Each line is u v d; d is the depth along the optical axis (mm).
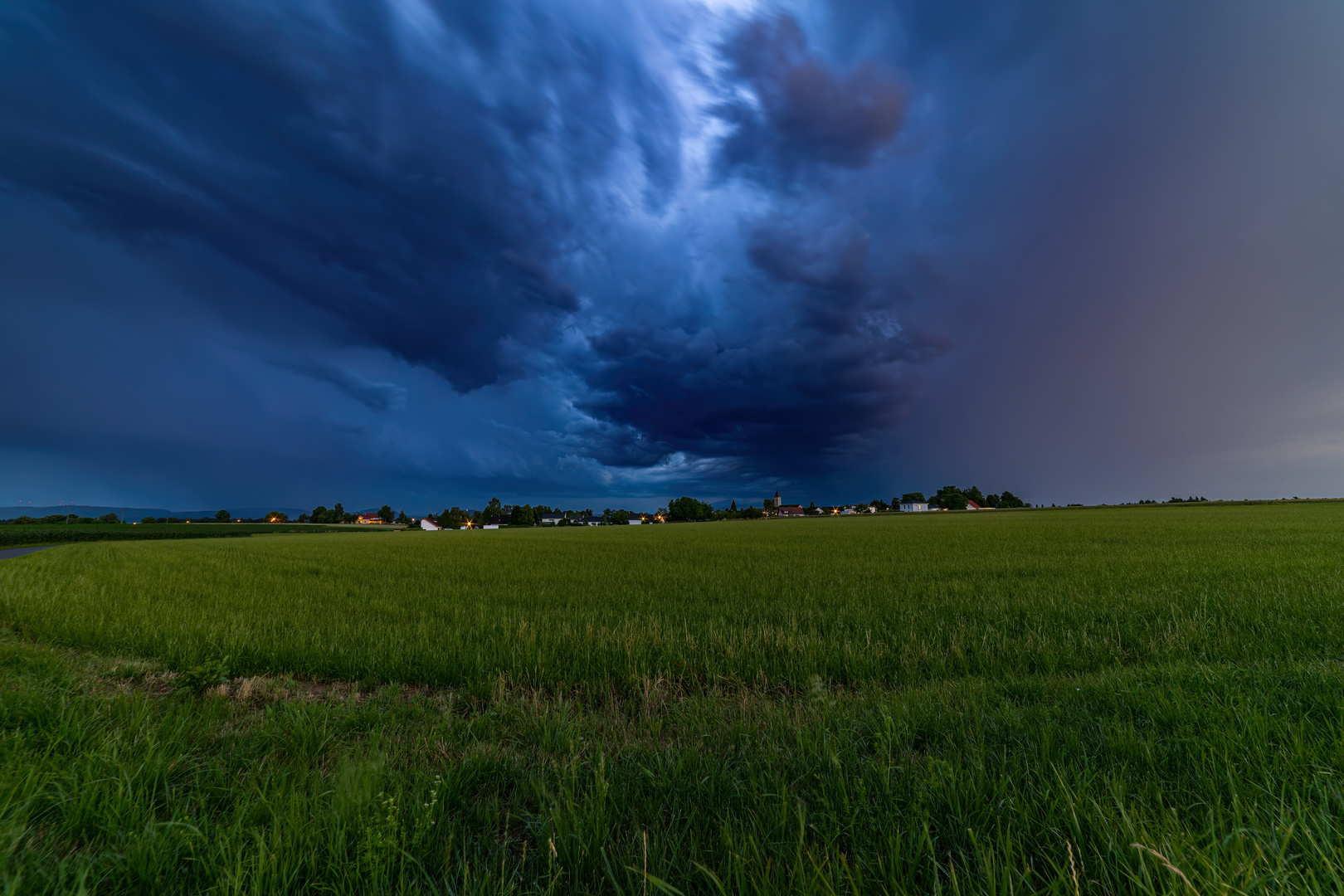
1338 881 1656
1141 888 1657
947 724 3252
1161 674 4086
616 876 1967
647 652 5672
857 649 5590
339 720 3742
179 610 8633
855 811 2207
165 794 2500
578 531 67438
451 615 8406
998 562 14711
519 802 2615
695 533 49094
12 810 2252
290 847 1949
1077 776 2385
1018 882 1790
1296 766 2408
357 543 39656
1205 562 12953
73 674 4824
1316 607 6617
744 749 3008
